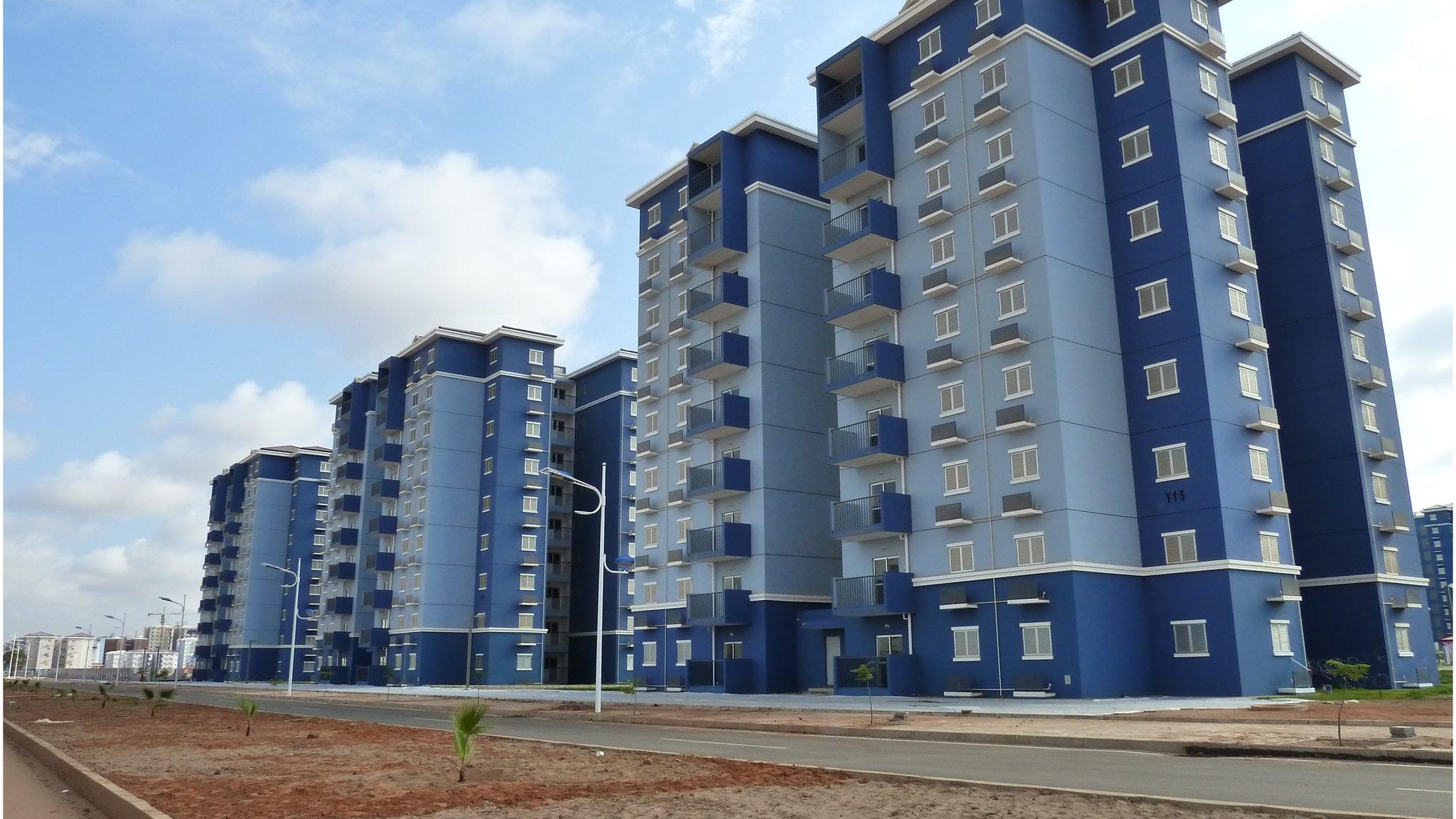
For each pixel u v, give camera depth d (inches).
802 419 2102.6
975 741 887.7
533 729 1101.7
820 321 2176.4
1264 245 1913.1
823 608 2027.6
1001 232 1680.6
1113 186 1712.6
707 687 2041.1
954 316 1738.4
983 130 1738.4
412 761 679.1
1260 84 1959.9
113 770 634.8
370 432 3791.8
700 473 2116.1
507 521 3282.5
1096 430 1583.4
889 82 1937.7
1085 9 1803.6
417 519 3321.9
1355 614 1712.6
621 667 3356.3
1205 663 1476.4
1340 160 1943.9
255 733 973.2
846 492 1878.7
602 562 1494.8
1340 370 1786.4
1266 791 518.3
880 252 1899.6
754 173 2169.0
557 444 3720.5
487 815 435.8
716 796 493.4
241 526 5007.4
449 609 3238.2
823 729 1018.1
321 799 488.7
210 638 5246.1
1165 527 1556.3
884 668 1690.5
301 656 4488.2
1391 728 757.3
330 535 3949.3
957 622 1632.6
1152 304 1627.7
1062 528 1512.1
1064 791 493.7
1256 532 1535.4
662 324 2377.0
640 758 693.9
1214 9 1792.6
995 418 1632.6
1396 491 1809.8
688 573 2166.6
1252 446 1578.5
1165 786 544.4
